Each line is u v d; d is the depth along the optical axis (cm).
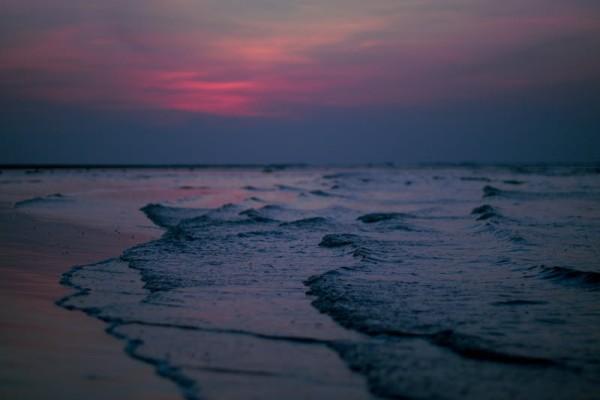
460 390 540
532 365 599
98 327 753
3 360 616
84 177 7519
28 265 1211
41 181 5941
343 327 751
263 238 1667
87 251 1436
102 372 589
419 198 3441
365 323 757
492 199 3159
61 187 4678
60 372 586
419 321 762
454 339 676
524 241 1497
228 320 790
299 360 629
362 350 655
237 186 5484
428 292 934
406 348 660
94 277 1091
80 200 3125
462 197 3478
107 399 522
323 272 1147
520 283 997
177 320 788
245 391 546
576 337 686
